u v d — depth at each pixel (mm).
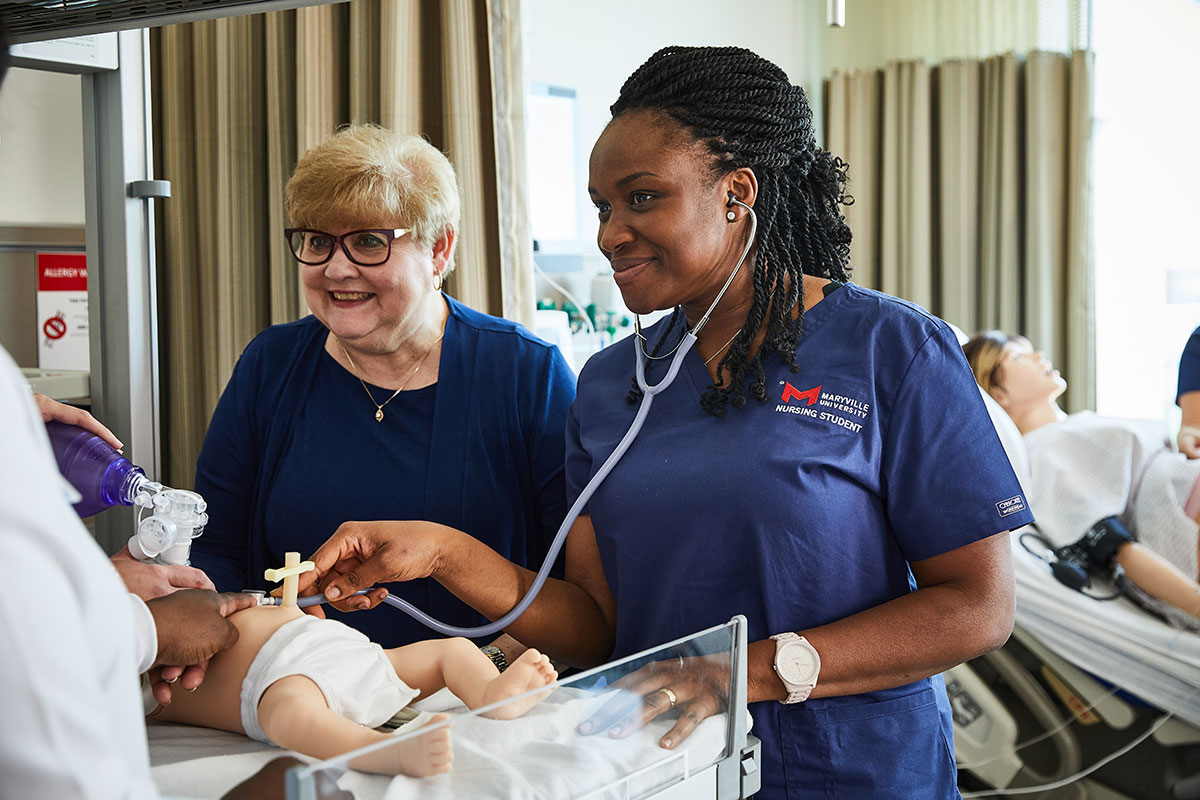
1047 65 2727
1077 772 2279
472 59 1893
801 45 3336
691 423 1033
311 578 1040
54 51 1421
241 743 917
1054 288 2773
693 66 958
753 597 974
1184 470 2246
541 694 624
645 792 673
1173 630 2156
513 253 1934
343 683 917
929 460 960
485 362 1369
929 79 2947
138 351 1591
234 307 2059
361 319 1245
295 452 1348
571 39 3207
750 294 1029
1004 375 2600
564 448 1357
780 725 952
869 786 952
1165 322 2586
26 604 430
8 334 1641
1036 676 2340
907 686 988
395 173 1214
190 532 1076
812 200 1063
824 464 948
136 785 480
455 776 569
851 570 971
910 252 3004
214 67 2033
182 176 2086
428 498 1314
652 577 1020
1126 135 2637
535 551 1393
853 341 1001
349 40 1942
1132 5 2594
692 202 947
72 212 1596
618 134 962
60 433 1032
